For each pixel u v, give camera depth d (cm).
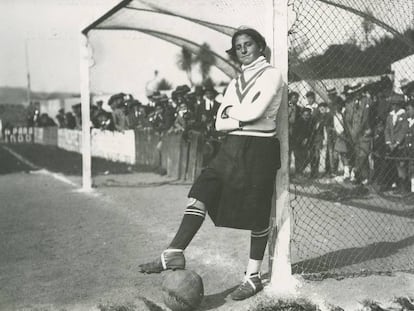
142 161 1290
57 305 337
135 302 342
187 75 2000
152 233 554
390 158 773
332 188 836
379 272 402
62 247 495
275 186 374
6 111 3231
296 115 935
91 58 906
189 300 320
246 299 349
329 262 434
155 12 793
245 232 560
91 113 1609
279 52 367
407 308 329
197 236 541
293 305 333
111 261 445
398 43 630
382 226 569
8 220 629
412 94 772
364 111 852
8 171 1258
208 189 345
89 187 912
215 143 933
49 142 2178
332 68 709
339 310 324
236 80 361
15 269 420
